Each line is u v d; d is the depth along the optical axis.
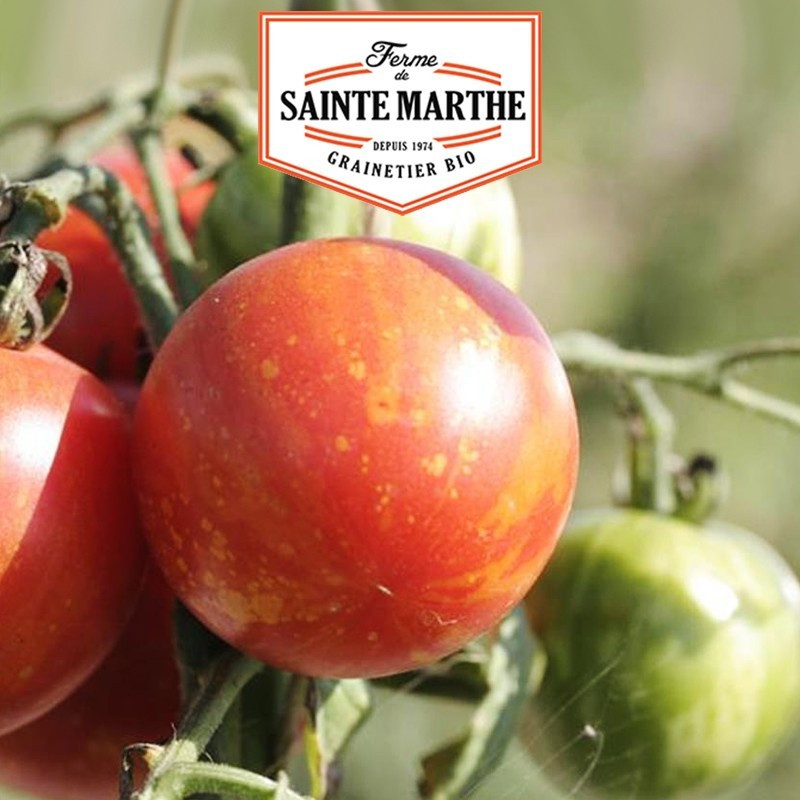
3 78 0.67
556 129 0.79
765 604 0.42
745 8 0.80
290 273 0.31
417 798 0.38
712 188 0.78
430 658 0.32
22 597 0.32
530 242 0.77
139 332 0.37
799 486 0.75
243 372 0.31
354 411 0.31
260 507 0.31
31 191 0.33
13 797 0.40
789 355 0.39
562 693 0.41
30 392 0.32
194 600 0.32
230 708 0.34
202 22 0.70
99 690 0.36
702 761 0.41
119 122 0.38
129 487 0.32
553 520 0.32
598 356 0.39
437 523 0.31
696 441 0.74
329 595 0.31
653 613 0.41
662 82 0.80
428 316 0.31
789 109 0.79
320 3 0.37
